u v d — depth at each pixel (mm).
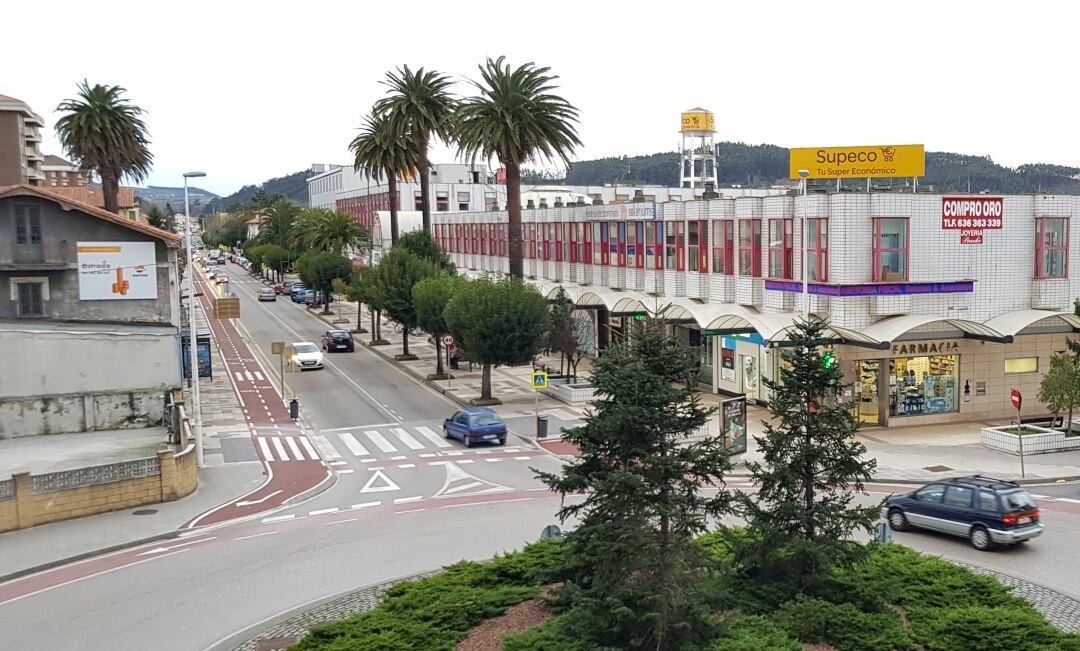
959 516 21188
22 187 40219
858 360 36000
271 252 127875
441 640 14711
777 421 37062
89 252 41844
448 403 44562
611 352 14148
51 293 41594
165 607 18422
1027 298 37031
